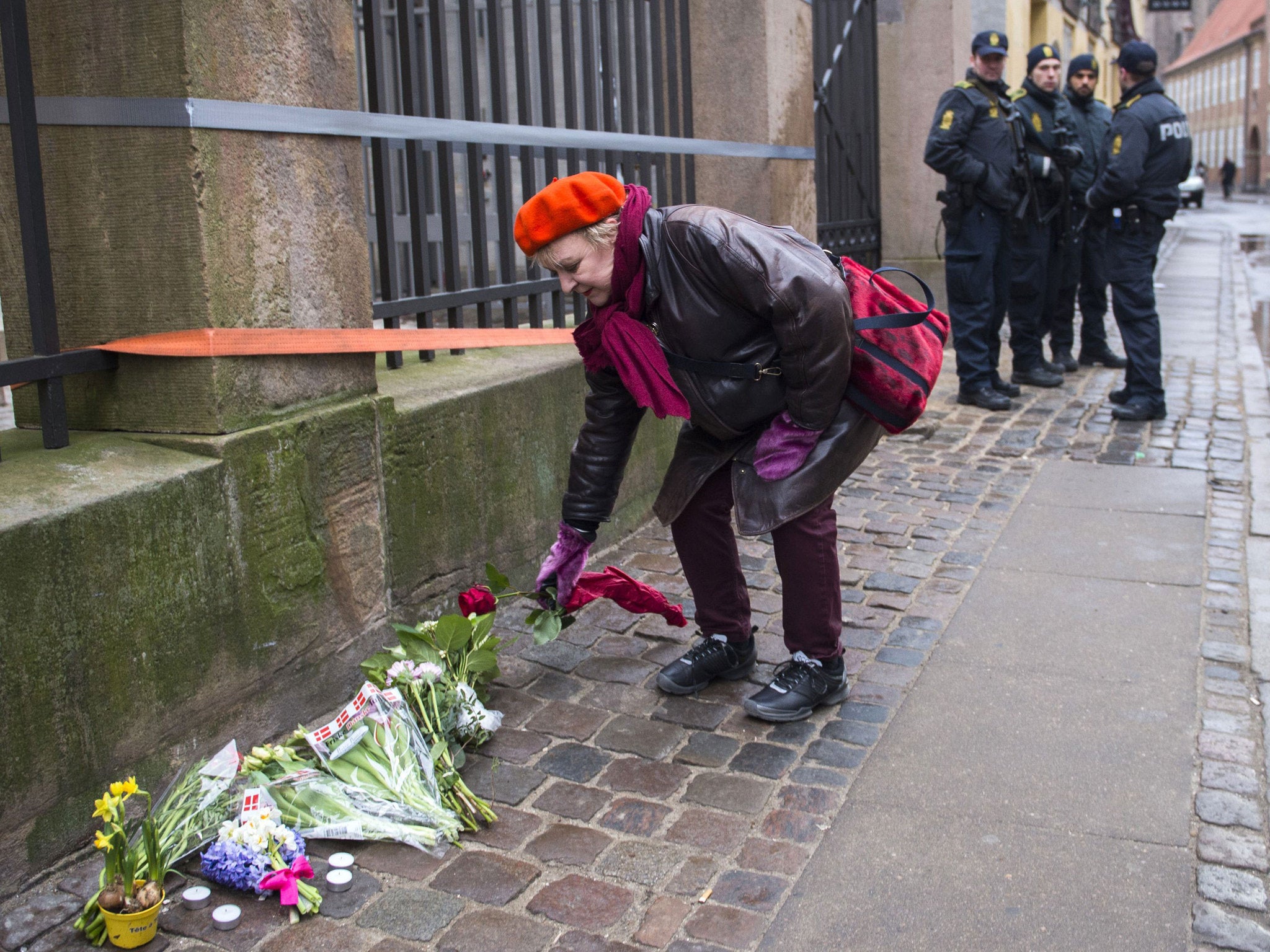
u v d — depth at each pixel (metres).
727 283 2.54
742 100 5.30
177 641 2.48
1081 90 7.38
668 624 3.36
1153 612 3.65
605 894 2.27
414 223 3.55
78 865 2.31
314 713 2.89
